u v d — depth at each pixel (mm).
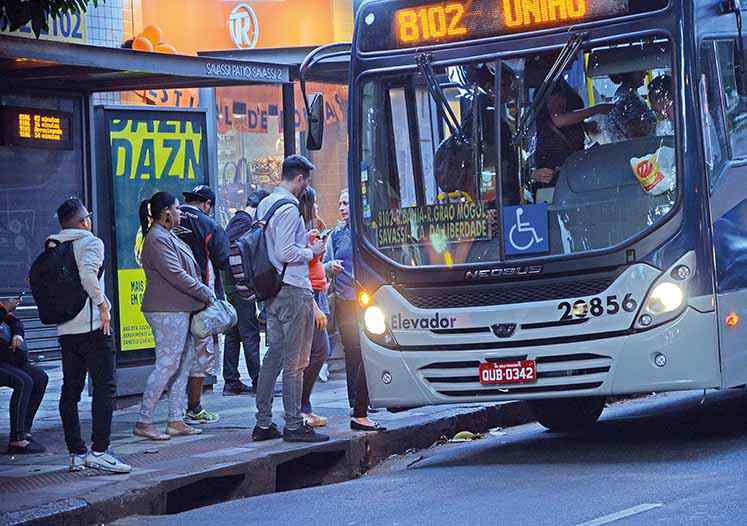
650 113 22438
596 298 22312
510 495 19906
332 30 44906
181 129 33656
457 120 23750
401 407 24156
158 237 26766
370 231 24281
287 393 25047
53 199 32469
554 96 23094
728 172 22844
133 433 27266
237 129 44219
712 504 17875
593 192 22641
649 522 17000
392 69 24344
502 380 22844
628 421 28141
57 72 29891
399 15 24422
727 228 22656
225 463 22984
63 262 22609
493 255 23203
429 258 23688
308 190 27000
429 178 23891
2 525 18812
